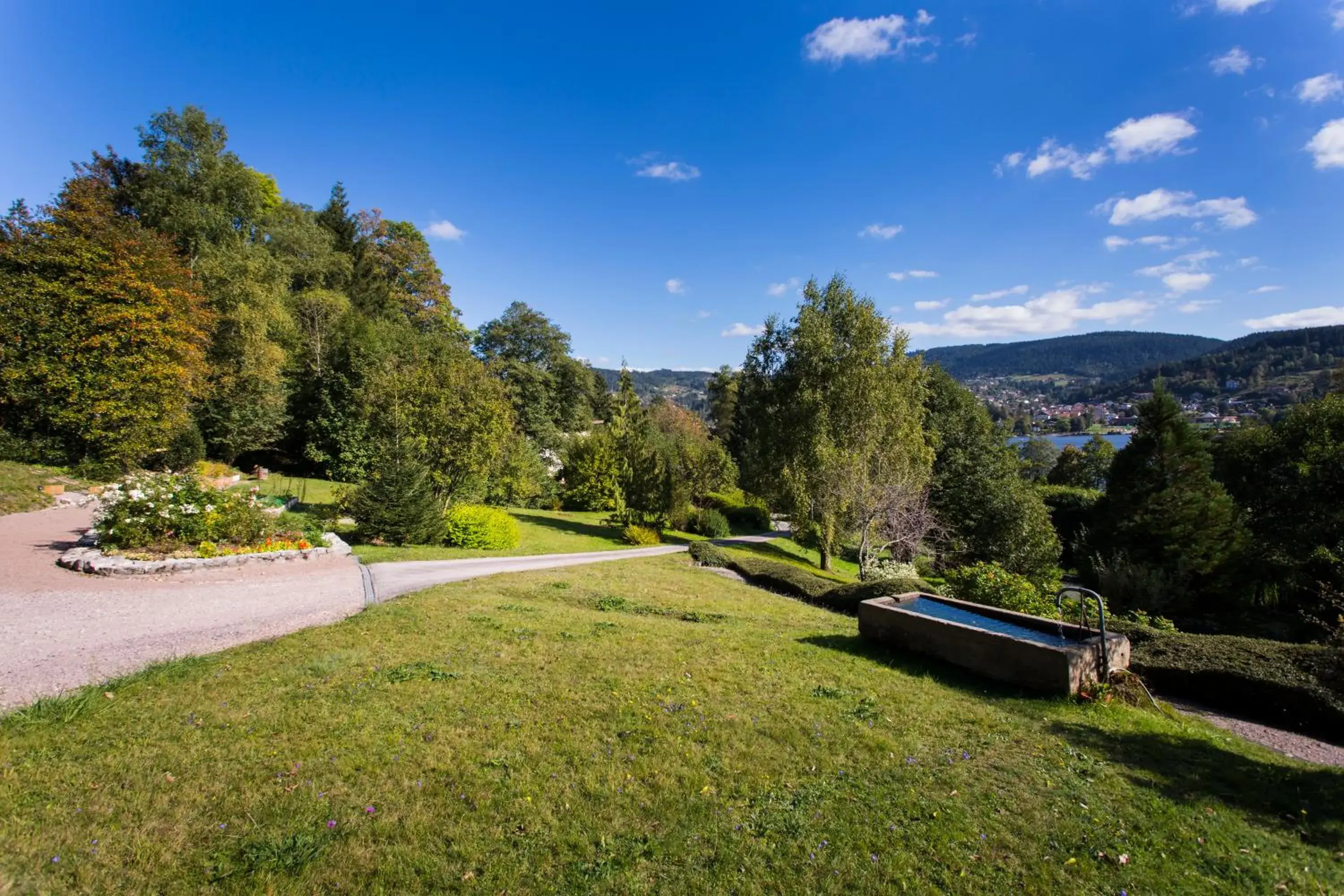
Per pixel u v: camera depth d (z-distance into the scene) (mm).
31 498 16234
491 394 21391
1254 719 7207
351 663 6504
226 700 5426
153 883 3096
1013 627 7922
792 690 6230
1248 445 22969
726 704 5754
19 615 7574
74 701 5168
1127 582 17266
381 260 48219
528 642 7539
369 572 12133
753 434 24828
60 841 3381
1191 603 17453
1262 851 3594
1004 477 28469
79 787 3945
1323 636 15109
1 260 18750
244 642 7289
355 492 19344
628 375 33906
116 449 19469
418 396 20328
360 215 49031
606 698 5789
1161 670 8039
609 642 7734
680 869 3359
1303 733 6777
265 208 43906
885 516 20844
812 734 5152
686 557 19734
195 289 24359
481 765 4430
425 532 17625
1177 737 5398
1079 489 36781
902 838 3664
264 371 27656
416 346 33031
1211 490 18062
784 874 3322
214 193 31828
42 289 18391
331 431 30219
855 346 22172
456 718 5191
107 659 6406
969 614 8539
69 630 7195
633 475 27891
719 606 11414
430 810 3852
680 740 4930
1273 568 17531
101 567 9859
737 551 23453
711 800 4066
